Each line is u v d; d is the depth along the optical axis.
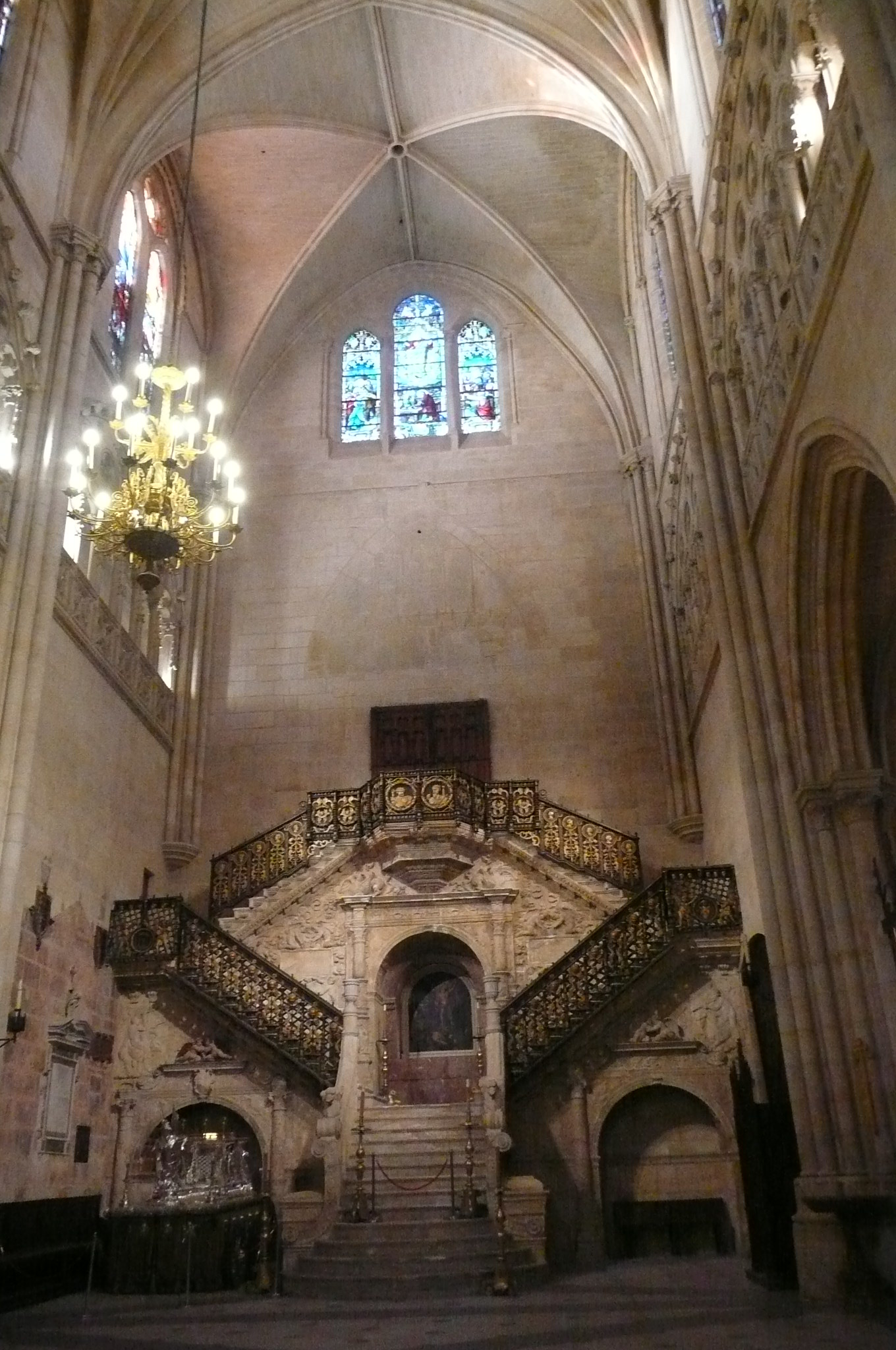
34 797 13.52
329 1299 11.11
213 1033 15.56
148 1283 12.19
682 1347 7.52
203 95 17.86
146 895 18.30
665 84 16.14
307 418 24.42
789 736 11.71
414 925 18.08
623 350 23.11
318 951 18.09
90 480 11.56
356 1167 13.68
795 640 11.25
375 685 21.81
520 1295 10.81
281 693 21.89
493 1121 13.15
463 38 18.80
